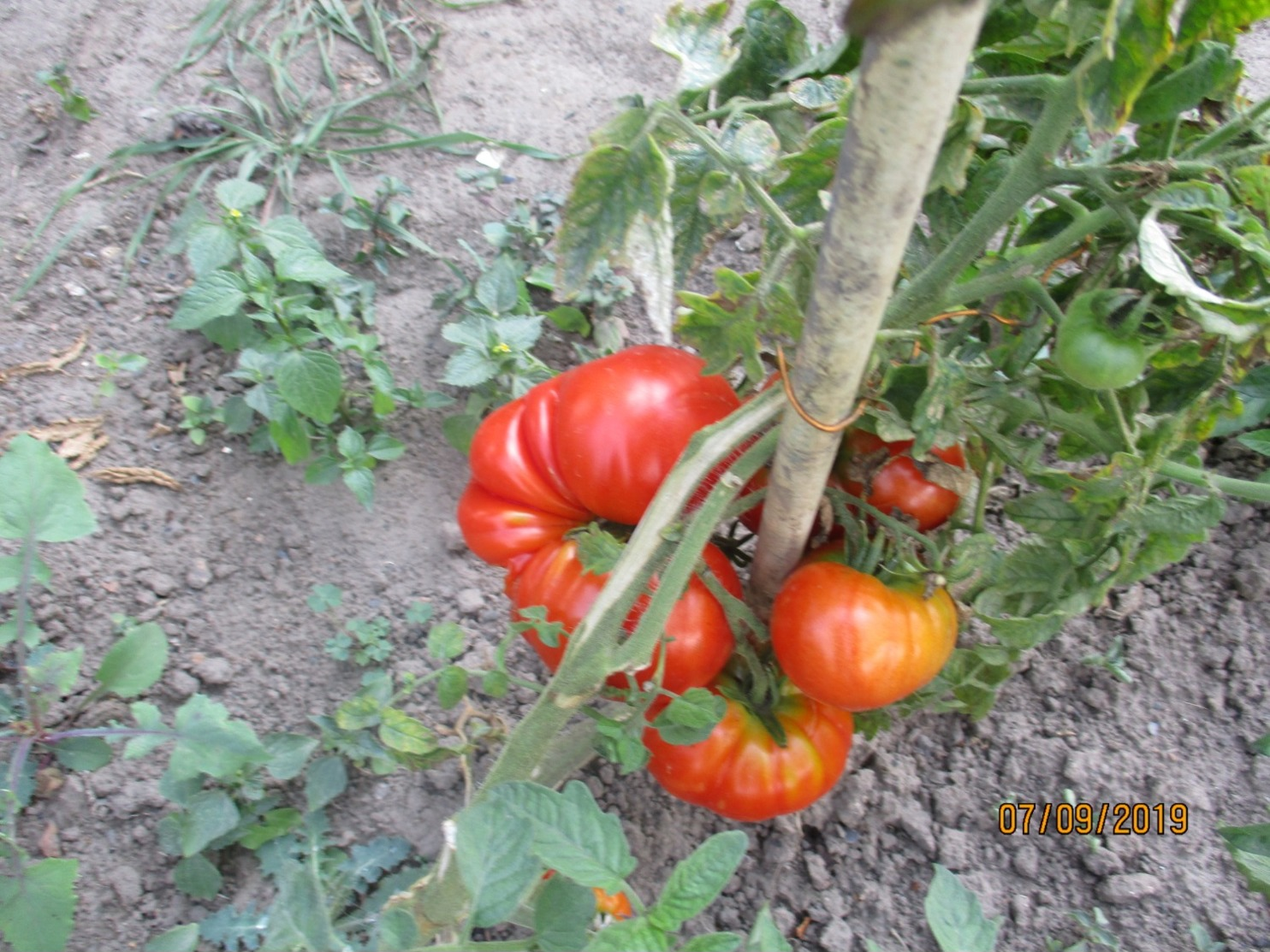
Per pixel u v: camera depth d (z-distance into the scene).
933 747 0.54
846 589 0.36
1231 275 0.39
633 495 0.39
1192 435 0.38
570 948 0.30
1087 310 0.29
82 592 0.56
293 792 0.53
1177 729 0.54
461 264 0.68
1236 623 0.56
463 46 0.77
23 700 0.52
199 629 0.57
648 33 0.79
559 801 0.29
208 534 0.59
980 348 0.42
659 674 0.35
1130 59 0.25
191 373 0.63
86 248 0.66
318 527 0.60
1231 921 0.49
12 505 0.45
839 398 0.29
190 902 0.50
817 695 0.37
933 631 0.37
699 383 0.39
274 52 0.72
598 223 0.34
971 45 0.20
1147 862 0.50
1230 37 0.27
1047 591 0.40
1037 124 0.28
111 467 0.60
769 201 0.31
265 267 0.60
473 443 0.43
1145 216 0.29
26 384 0.61
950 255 0.30
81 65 0.73
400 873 0.51
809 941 0.51
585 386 0.39
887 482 0.39
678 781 0.42
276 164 0.69
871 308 0.25
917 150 0.21
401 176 0.71
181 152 0.70
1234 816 0.52
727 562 0.41
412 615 0.57
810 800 0.43
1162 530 0.36
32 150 0.69
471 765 0.54
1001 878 0.51
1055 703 0.55
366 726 0.50
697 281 0.69
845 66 0.37
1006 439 0.38
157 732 0.44
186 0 0.76
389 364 0.64
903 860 0.52
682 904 0.27
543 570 0.41
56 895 0.42
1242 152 0.31
